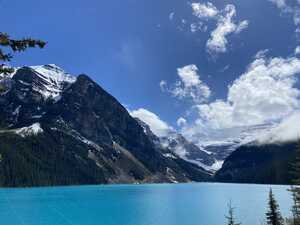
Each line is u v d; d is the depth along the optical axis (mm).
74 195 191000
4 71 11305
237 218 101562
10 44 10992
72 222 98438
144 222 99500
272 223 56250
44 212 117875
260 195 197750
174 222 98375
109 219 104562
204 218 105562
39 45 11281
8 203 143250
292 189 55188
